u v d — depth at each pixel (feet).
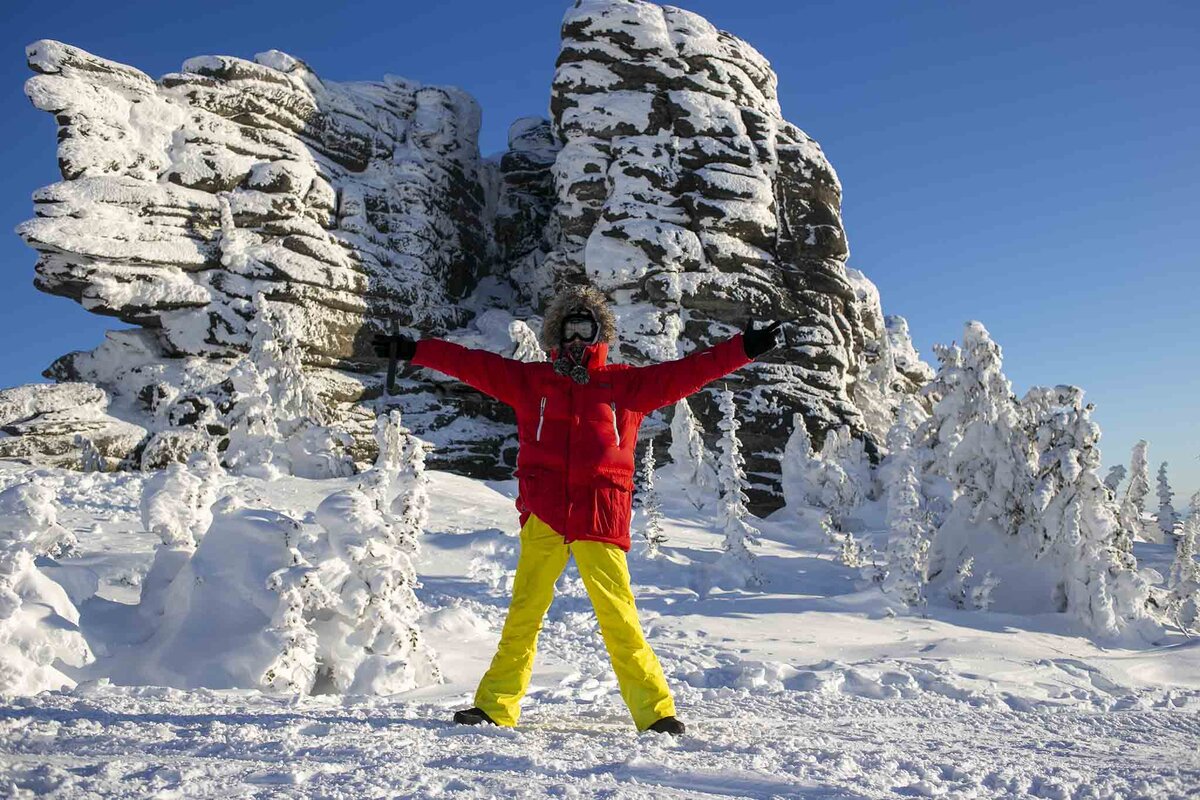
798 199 123.44
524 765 10.03
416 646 22.15
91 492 63.46
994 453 58.23
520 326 84.53
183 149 108.06
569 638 34.37
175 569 23.07
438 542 55.21
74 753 10.09
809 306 119.55
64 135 102.06
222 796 8.05
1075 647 45.93
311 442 86.12
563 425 14.26
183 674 19.95
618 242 115.55
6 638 18.37
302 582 20.54
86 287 100.17
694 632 39.88
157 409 99.19
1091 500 51.47
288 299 109.29
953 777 10.85
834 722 16.72
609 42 122.52
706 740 12.45
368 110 130.31
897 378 140.77
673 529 77.20
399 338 14.48
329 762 9.78
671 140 120.37
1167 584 70.08
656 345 111.14
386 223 127.13
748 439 109.40
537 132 155.84
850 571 65.77
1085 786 10.16
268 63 120.47
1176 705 28.35
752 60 128.88
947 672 31.76
